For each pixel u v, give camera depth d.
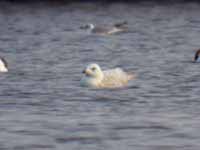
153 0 123.12
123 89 42.09
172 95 40.78
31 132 31.91
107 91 41.47
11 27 87.38
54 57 58.47
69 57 58.50
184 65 53.09
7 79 46.44
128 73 48.44
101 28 79.38
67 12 107.12
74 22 94.25
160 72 49.41
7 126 33.06
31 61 55.78
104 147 29.45
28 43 69.94
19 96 40.53
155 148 29.34
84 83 42.94
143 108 37.19
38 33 80.25
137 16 101.88
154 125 33.28
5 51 63.09
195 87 43.44
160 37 75.69
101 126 33.03
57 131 32.09
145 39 73.81
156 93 41.25
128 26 88.25
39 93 41.31
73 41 71.88
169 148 29.34
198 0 122.56
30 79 46.41
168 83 44.72
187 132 31.91
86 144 29.91
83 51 62.91
